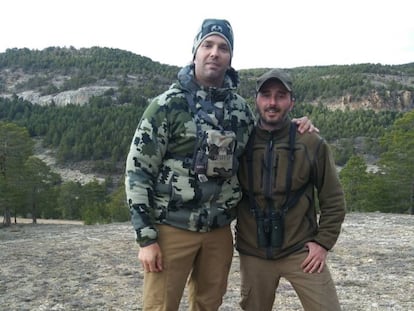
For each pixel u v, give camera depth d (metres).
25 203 37.97
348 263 8.62
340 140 94.44
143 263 3.29
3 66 178.00
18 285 7.33
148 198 3.26
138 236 3.25
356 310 5.89
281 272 3.58
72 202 52.16
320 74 170.12
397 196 31.47
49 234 17.83
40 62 177.88
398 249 9.98
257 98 3.46
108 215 35.50
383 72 167.12
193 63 3.37
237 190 3.47
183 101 3.26
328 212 3.48
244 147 3.45
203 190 3.28
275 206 3.48
